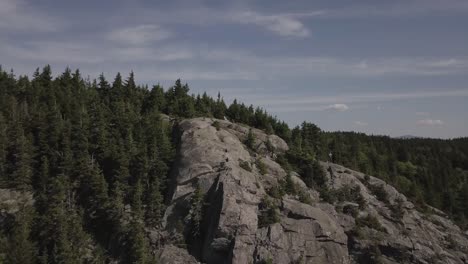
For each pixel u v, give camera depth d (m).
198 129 108.56
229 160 99.06
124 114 112.81
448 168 197.25
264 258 80.38
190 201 90.56
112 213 86.50
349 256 91.31
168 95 139.50
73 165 95.69
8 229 84.56
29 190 93.44
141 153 97.50
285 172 108.50
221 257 83.44
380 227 98.81
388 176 167.75
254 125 138.00
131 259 80.81
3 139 98.56
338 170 120.25
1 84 129.00
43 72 142.00
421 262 92.44
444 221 123.00
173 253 82.94
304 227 88.19
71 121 108.69
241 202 88.62
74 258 77.19
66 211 87.31
